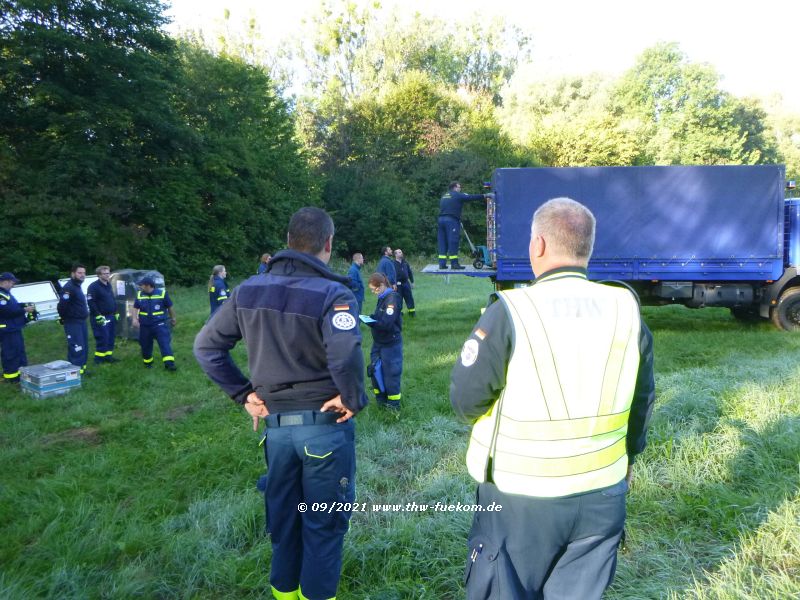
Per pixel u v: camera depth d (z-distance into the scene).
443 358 8.74
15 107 19.66
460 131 37.38
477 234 34.78
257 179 27.45
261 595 2.87
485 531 1.89
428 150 37.09
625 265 10.86
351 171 35.31
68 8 19.39
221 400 6.86
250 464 4.66
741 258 10.68
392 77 44.19
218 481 4.39
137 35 21.03
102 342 9.27
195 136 23.23
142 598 2.92
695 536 3.21
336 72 46.12
